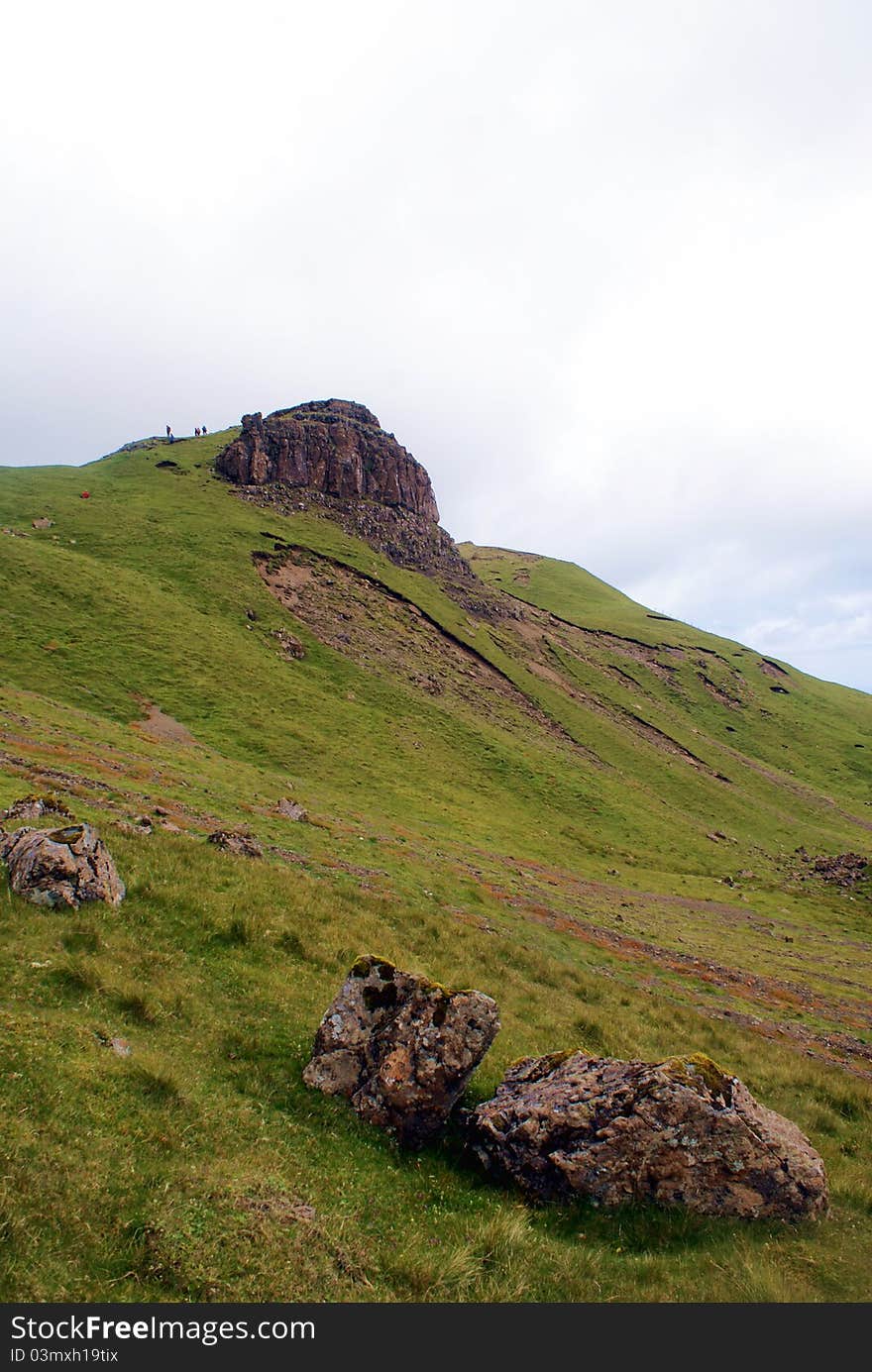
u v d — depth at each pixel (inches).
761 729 7347.4
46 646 2957.7
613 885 2471.7
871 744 7495.1
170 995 569.9
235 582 4419.3
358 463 6707.7
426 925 1039.6
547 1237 399.5
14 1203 295.3
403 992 531.2
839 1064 1034.1
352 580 5221.5
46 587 3393.2
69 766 1464.1
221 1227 328.2
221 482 6171.3
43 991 507.8
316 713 3346.5
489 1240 379.6
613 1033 831.1
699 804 4534.9
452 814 2763.3
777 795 5492.1
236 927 739.4
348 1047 518.6
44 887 655.8
